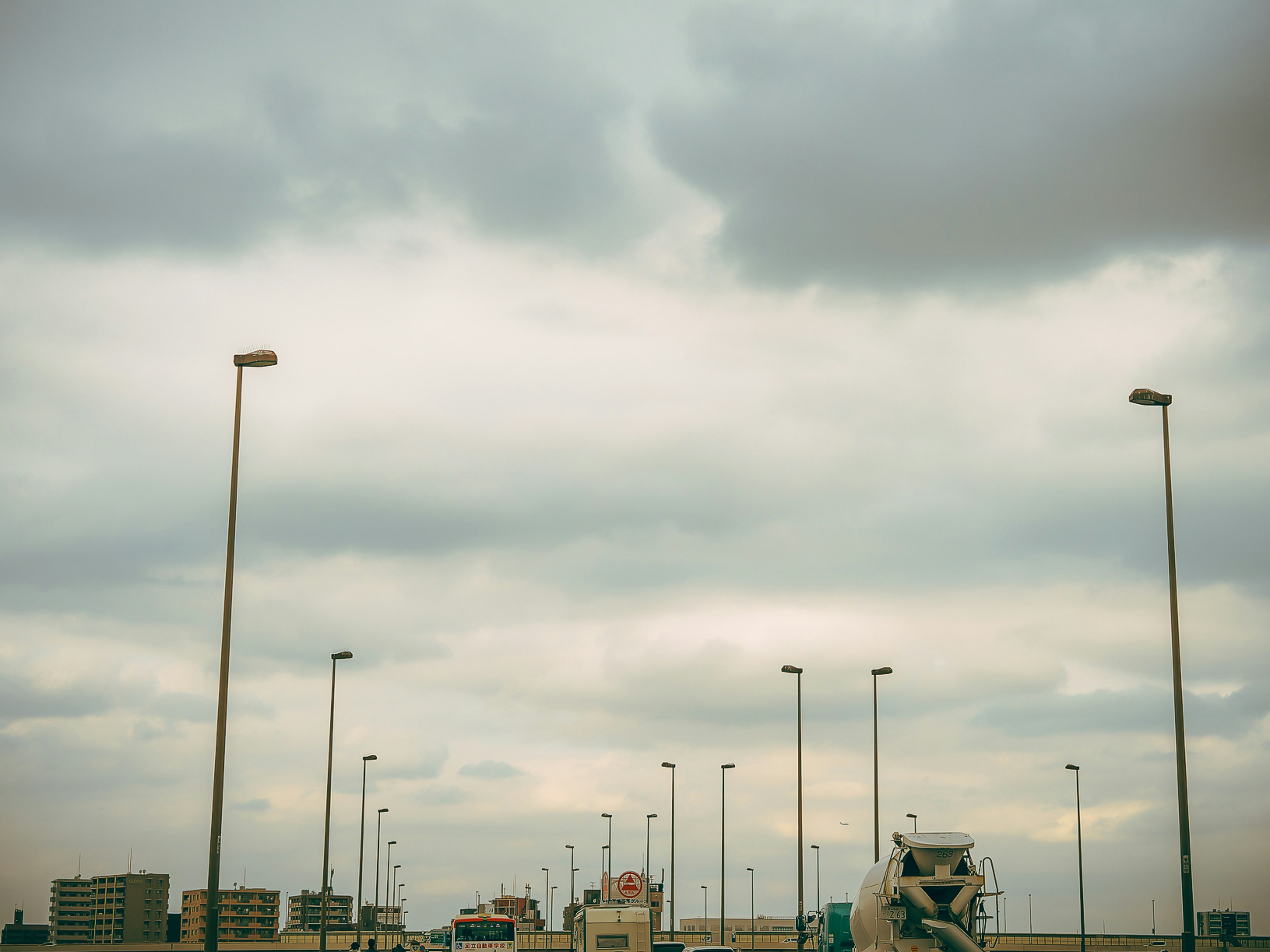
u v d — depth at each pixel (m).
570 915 154.12
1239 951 94.50
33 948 91.69
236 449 39.19
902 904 31.64
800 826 74.31
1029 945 99.12
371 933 127.12
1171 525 39.44
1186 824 36.72
